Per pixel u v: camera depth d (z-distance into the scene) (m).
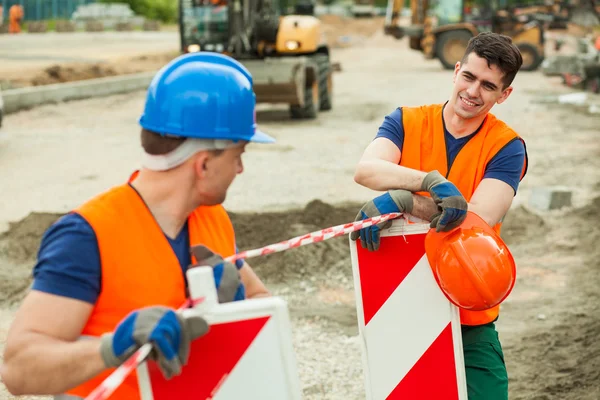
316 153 12.26
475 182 2.88
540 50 27.16
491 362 2.87
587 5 28.22
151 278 1.95
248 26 15.77
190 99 1.93
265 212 7.98
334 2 67.44
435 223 2.55
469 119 2.86
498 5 28.39
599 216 8.19
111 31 49.88
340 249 6.88
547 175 10.57
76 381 1.77
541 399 4.50
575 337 5.31
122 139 13.80
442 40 28.50
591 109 16.94
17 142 13.35
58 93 18.38
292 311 5.81
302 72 15.24
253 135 2.03
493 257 2.51
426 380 2.73
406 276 2.71
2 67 22.05
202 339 1.89
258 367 1.91
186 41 15.82
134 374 1.97
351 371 4.84
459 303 2.56
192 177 1.99
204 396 1.91
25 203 8.99
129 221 1.95
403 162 2.94
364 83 23.83
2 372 1.85
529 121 15.29
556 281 6.49
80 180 10.33
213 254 2.00
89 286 1.88
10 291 6.12
